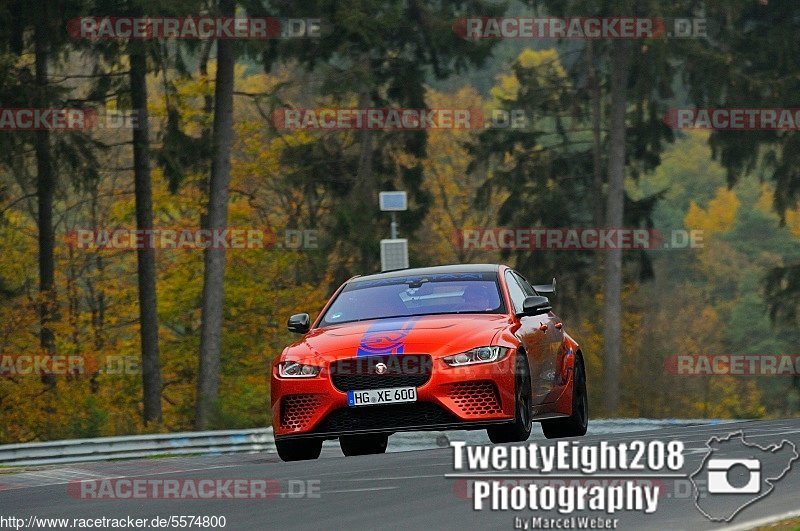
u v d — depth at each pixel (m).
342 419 34.94
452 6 125.88
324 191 133.12
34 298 117.38
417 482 27.41
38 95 105.44
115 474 34.56
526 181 148.00
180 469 35.22
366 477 28.80
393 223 84.69
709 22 134.62
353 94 112.25
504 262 149.50
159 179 135.50
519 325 37.31
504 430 35.38
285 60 108.88
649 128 139.00
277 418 35.78
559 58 149.25
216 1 101.44
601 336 152.88
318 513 23.72
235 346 135.38
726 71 130.75
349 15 103.31
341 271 133.25
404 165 137.25
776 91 132.50
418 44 129.25
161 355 136.50
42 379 115.88
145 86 109.56
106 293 141.25
